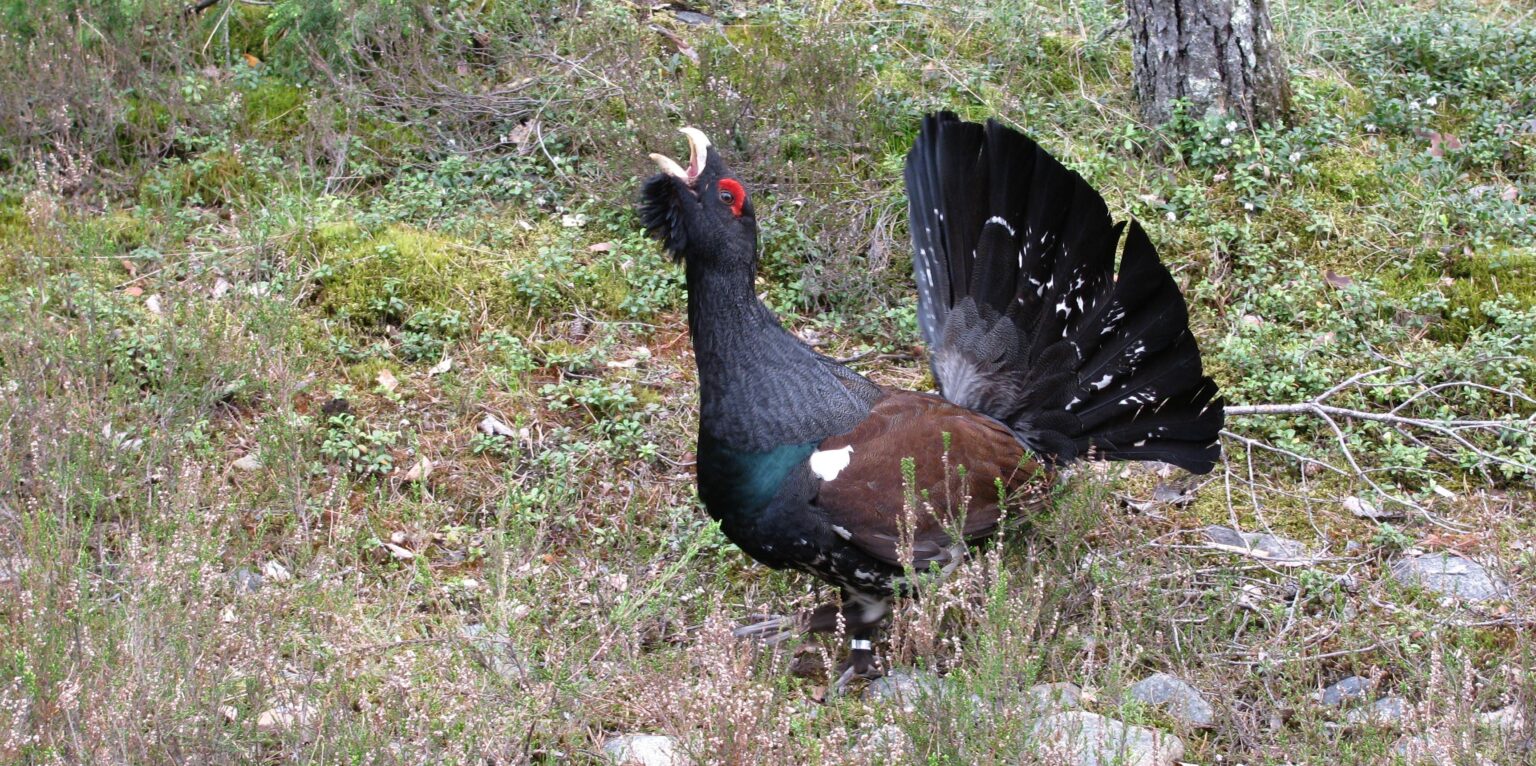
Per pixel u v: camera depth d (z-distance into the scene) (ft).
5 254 20.34
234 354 18.17
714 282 15.05
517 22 26.00
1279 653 15.34
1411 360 20.81
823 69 23.82
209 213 22.39
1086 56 26.86
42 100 22.38
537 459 18.34
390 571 16.60
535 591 14.78
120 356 17.53
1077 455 17.17
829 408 15.16
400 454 18.60
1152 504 18.71
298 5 24.43
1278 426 19.92
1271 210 23.29
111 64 23.11
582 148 24.43
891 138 24.62
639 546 16.83
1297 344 20.99
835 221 22.58
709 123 23.24
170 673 12.01
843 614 15.85
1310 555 17.84
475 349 20.57
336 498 17.10
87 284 18.34
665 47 26.13
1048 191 16.85
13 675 11.87
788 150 24.18
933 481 15.15
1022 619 13.37
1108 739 12.95
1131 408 17.15
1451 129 25.45
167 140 23.22
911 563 13.92
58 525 14.34
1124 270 16.75
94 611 13.42
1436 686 12.73
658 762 13.47
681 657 14.19
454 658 13.19
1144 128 24.85
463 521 17.90
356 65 24.48
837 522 14.89
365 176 23.32
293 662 13.52
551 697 12.72
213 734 11.75
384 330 20.76
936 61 26.12
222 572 14.52
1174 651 15.70
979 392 16.98
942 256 17.40
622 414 19.63
